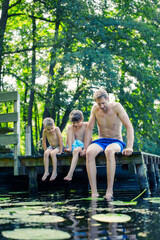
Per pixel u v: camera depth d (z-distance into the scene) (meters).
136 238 1.15
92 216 1.64
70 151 4.14
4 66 14.75
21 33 14.24
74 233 1.26
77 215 1.73
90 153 3.23
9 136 4.62
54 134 4.47
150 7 14.51
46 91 15.14
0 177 6.09
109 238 1.16
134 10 14.72
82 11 12.66
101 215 1.64
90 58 11.78
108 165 3.11
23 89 19.42
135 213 1.75
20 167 4.50
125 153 3.27
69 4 12.29
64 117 13.93
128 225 1.40
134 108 13.65
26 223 1.50
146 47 14.10
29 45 14.69
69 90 13.56
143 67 13.78
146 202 2.33
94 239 1.15
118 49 13.59
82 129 4.29
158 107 15.76
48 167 4.04
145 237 1.16
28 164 4.43
